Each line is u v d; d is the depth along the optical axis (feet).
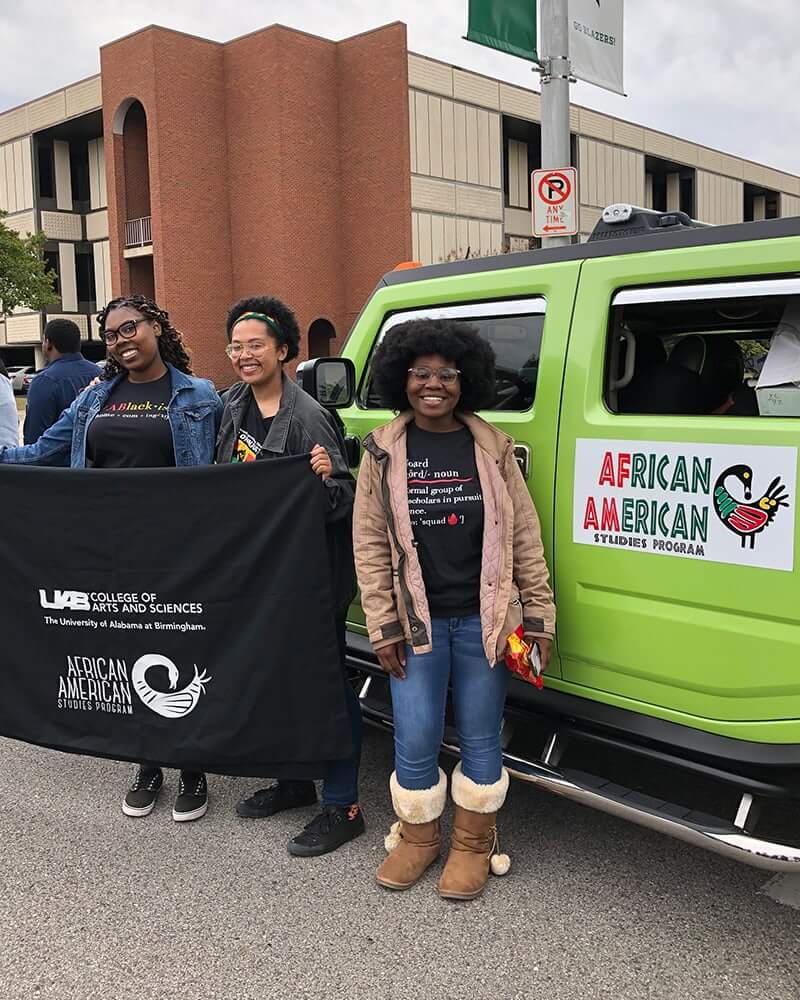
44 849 11.53
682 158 136.46
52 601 11.74
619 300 10.00
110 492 11.28
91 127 124.47
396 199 99.04
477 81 106.32
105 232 130.62
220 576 10.94
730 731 9.12
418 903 10.08
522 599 9.91
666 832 9.06
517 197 119.85
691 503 9.14
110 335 11.93
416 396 9.82
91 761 14.24
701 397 10.85
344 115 100.94
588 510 10.05
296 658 10.77
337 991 8.68
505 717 11.10
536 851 11.09
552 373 10.39
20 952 9.41
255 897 10.31
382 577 10.00
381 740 14.85
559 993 8.55
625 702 10.00
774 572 8.59
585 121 119.75
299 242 98.63
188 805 12.17
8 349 148.66
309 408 11.23
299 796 12.44
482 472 9.79
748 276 9.02
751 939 9.29
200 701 11.18
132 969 9.09
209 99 98.43
